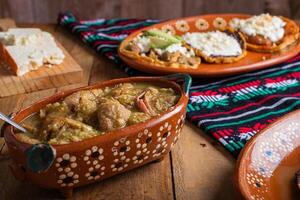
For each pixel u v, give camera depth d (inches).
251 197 19.7
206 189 23.5
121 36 43.1
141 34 38.5
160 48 36.3
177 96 24.5
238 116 29.2
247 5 68.9
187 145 26.7
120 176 24.1
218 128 27.6
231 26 41.6
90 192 23.2
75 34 44.4
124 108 22.7
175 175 24.3
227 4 68.9
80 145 20.8
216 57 35.7
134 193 23.2
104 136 21.2
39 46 36.0
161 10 68.7
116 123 22.2
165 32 38.6
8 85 32.7
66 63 35.4
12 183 23.8
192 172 24.6
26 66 33.4
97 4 67.7
